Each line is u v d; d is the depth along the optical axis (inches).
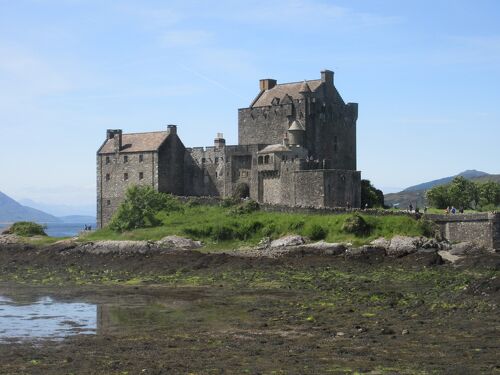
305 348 1875.0
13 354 1879.9
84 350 1914.4
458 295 2608.3
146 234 4734.3
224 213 4958.2
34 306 2755.9
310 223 4379.9
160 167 5797.2
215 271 3789.4
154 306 2714.1
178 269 3905.0
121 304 2785.4
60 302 2864.2
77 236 5201.8
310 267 3737.7
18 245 5032.0
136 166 5895.7
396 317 2276.1
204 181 5846.5
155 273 3855.8
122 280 3617.1
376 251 3895.2
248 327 2206.0
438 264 3607.3
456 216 4183.1
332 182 5034.5
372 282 3169.3
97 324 2335.1
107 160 6063.0
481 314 2251.5
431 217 4252.0
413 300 2564.0
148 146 5861.2
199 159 5876.0
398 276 3334.2
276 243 4298.7
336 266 3720.5
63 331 2218.3
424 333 2016.5
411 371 1622.8
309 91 5689.0
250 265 3870.6
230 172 5664.4
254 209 4894.2
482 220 4079.7
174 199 5374.0
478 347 1831.9
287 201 5241.1
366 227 4210.1
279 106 5762.8
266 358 1774.1
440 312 2313.0
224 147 5698.8
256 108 5890.8
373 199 5639.8
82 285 3449.8
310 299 2738.7
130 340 2044.8
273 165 5344.5
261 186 5467.5
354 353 1806.1
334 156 5880.9
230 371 1651.1
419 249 3878.0
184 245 4473.4
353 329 2108.8
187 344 1963.6
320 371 1637.6
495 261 3469.5
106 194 6067.9
